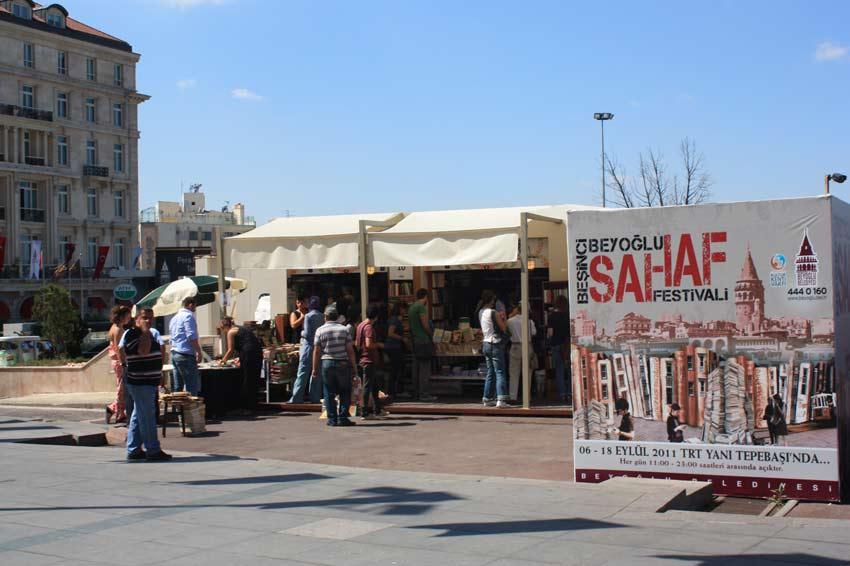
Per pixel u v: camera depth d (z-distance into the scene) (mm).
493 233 15188
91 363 20984
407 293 18703
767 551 6273
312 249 16734
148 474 10109
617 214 9211
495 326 15508
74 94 72438
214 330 24281
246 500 8500
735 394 8750
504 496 8477
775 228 8594
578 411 9398
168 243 87750
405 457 11734
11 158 68188
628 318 9180
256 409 16969
